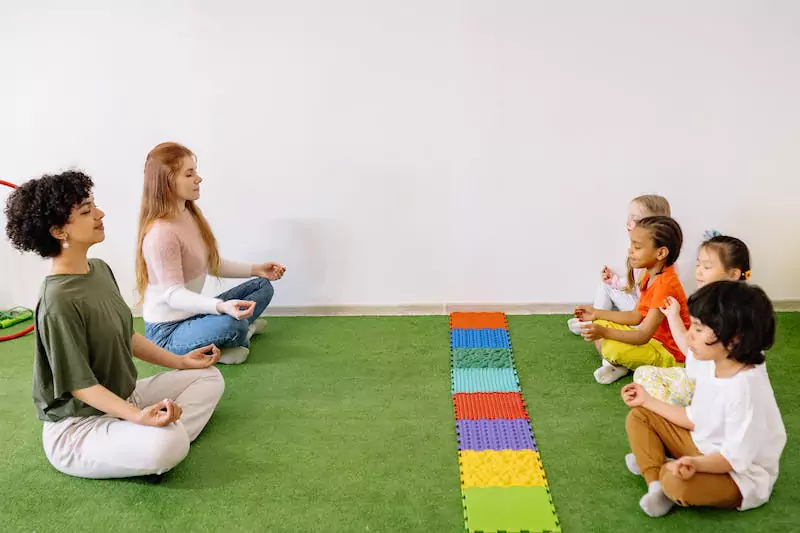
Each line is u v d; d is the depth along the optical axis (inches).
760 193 111.0
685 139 109.2
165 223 93.0
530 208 113.8
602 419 82.0
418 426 81.4
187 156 92.7
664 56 105.8
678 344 79.7
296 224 116.6
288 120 111.4
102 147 113.7
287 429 81.3
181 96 110.8
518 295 118.6
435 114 110.1
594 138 109.9
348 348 104.4
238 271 107.0
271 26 107.4
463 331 109.7
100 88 110.9
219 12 107.0
